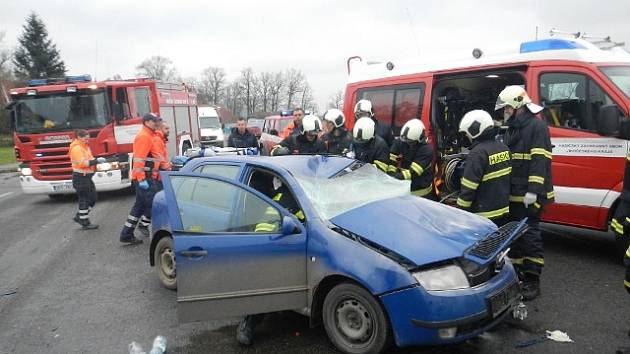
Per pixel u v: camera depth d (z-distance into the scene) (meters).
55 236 8.20
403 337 3.37
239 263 3.84
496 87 7.27
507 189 4.61
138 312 4.78
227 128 31.92
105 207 10.85
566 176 5.73
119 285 5.59
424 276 3.37
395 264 3.40
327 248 3.65
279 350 3.88
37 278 5.96
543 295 4.78
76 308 4.95
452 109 7.45
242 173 4.54
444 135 7.32
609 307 4.46
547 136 4.62
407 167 5.88
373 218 3.82
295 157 4.76
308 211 3.87
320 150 6.96
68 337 4.29
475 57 6.73
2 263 6.70
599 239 6.74
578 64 5.68
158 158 7.48
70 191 11.64
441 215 4.08
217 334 4.22
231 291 3.88
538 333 3.99
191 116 17.33
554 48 6.00
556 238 6.83
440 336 3.33
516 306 3.94
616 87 5.41
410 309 3.32
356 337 3.62
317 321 3.87
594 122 5.53
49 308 4.98
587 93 5.59
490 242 3.69
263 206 3.94
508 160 4.60
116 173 11.44
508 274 3.78
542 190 4.55
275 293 3.83
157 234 5.43
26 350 4.08
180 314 3.87
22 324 4.61
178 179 4.13
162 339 4.02
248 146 10.64
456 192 5.88
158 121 7.35
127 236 7.28
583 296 4.73
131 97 11.81
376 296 3.44
